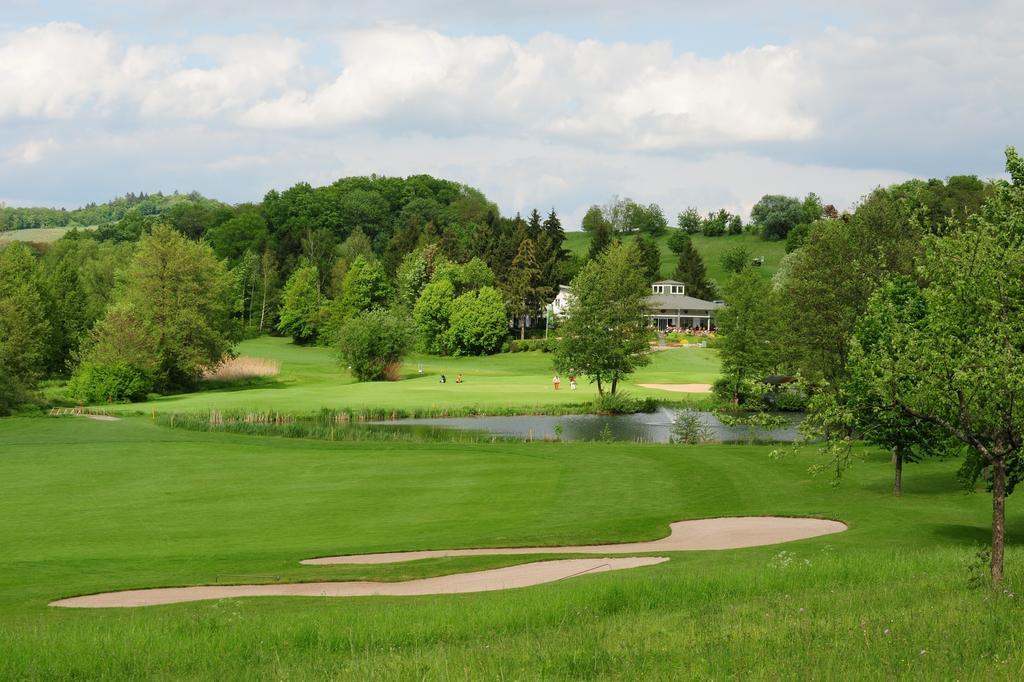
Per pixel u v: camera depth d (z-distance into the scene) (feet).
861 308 151.12
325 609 56.08
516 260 493.36
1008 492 78.59
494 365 404.16
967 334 58.49
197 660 44.21
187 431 182.80
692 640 40.93
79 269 426.92
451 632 47.03
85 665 43.47
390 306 486.79
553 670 37.52
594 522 96.32
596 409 240.53
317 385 320.09
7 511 106.52
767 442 183.11
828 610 46.78
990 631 40.24
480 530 93.45
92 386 256.93
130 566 76.13
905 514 96.89
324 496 115.14
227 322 332.19
